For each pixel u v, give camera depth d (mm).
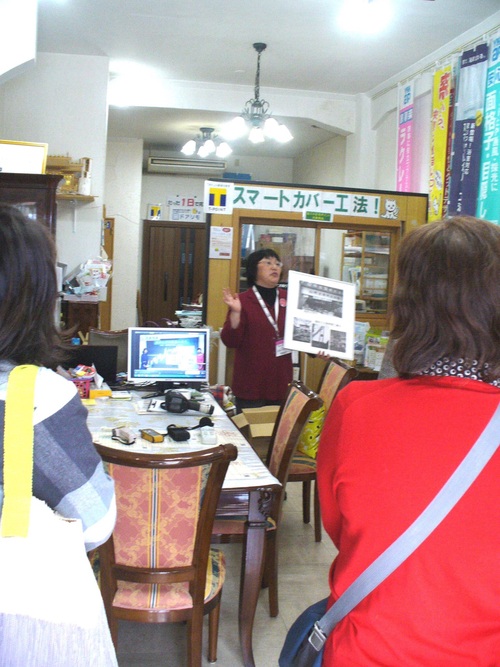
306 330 3463
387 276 5840
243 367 3730
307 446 3338
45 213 4016
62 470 922
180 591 1890
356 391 994
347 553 909
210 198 5340
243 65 6293
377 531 861
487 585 815
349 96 7199
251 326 3682
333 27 5230
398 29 5211
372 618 852
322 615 1016
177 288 10328
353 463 913
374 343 5492
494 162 4699
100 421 2758
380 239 5793
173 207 10328
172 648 2338
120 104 6922
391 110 6609
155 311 10312
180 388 3445
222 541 2301
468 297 878
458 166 5074
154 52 6008
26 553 834
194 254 10344
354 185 7277
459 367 898
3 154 4562
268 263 3707
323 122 7238
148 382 3566
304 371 5527
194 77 6793
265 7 4883
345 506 911
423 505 837
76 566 859
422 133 5844
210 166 9742
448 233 919
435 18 4957
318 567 3012
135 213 9359
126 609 1864
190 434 2566
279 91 7098
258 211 5426
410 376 942
